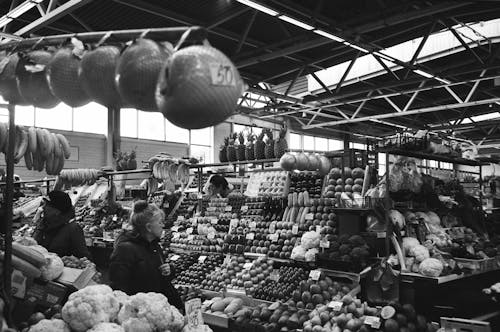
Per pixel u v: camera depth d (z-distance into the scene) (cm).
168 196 743
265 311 450
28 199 939
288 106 1312
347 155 547
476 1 657
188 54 149
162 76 153
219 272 559
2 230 328
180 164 733
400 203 494
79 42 184
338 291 442
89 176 728
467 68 995
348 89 1355
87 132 1524
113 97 179
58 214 458
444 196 569
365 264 436
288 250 512
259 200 607
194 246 620
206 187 755
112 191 805
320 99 1177
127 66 162
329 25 772
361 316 400
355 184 518
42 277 270
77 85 186
